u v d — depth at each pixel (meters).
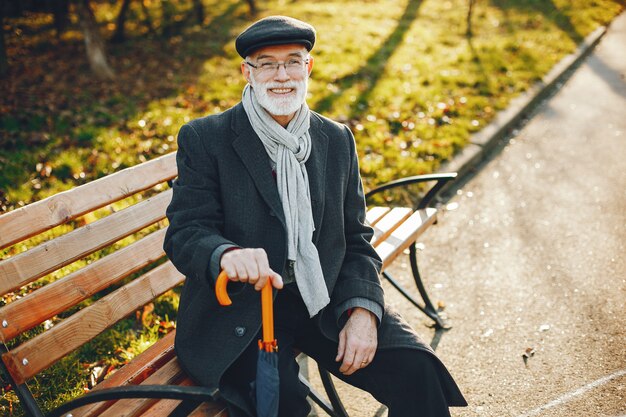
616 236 3.96
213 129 1.96
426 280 3.62
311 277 1.92
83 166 4.35
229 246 1.72
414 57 7.60
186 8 10.38
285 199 1.91
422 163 4.82
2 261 1.82
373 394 2.00
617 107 6.54
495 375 2.77
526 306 3.29
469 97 6.27
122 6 8.17
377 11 10.27
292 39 1.85
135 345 2.84
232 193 1.92
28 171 4.23
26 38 8.52
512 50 8.14
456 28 9.30
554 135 5.86
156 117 5.37
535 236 4.04
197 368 1.88
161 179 2.44
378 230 2.88
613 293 3.35
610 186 4.71
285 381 1.83
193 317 1.95
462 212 4.44
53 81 6.46
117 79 6.59
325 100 5.91
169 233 1.87
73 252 2.02
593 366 2.77
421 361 1.91
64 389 2.53
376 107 5.85
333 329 2.00
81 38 8.55
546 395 2.61
